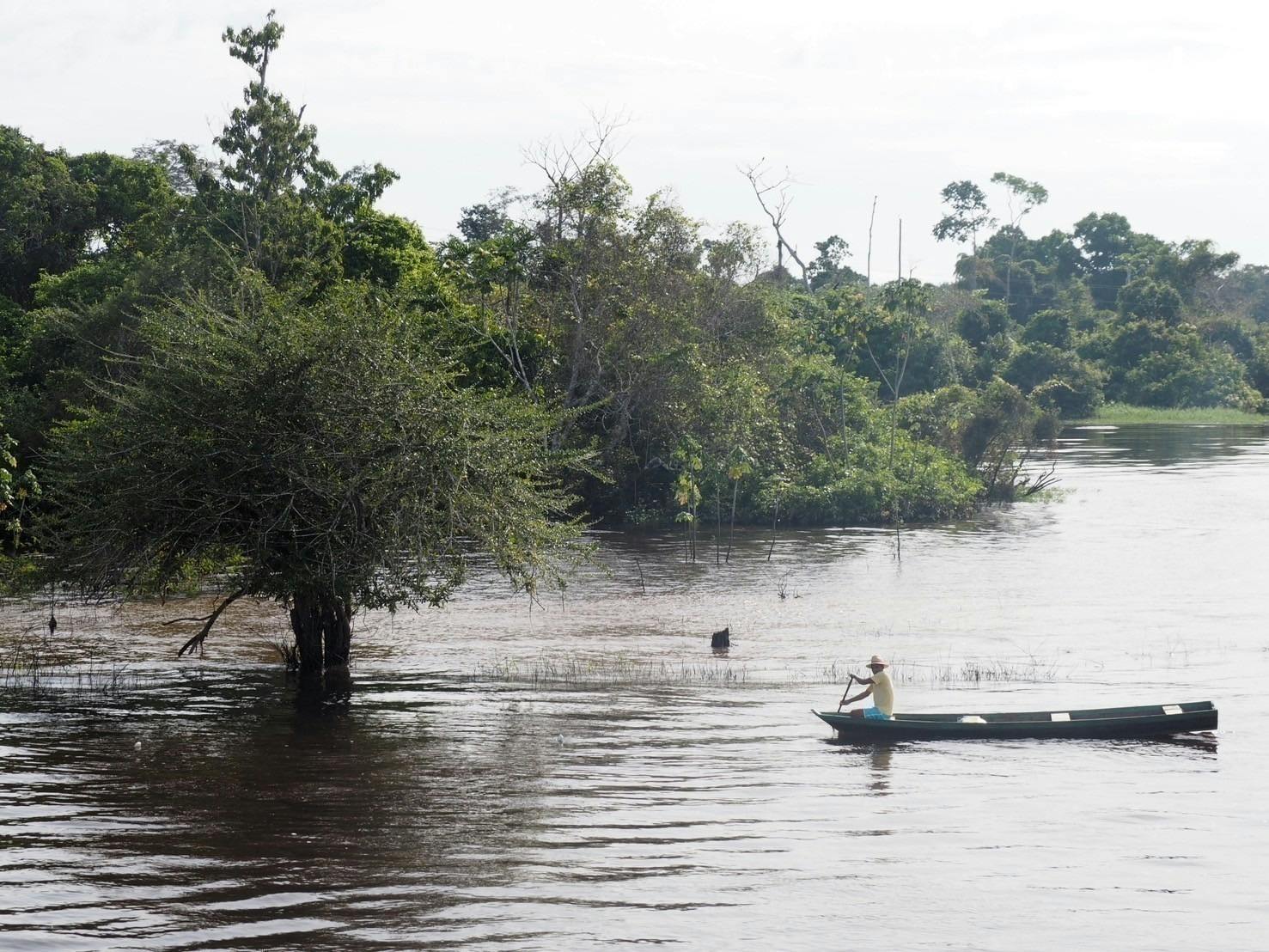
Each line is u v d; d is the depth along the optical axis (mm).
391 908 16266
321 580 28797
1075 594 44625
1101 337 182000
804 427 78188
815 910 16266
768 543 60062
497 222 133875
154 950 14938
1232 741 25234
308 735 25859
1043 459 104562
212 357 29453
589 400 71188
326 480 28672
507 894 16797
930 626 38562
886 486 68688
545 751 24562
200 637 30781
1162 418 161875
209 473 29047
